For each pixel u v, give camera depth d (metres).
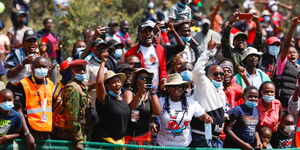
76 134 11.98
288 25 31.94
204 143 12.78
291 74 16.36
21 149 12.05
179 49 15.43
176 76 12.87
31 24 28.00
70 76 12.78
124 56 15.29
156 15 28.08
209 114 12.88
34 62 12.07
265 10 26.70
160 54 15.09
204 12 32.50
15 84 12.21
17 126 11.91
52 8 30.73
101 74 12.48
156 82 14.93
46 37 20.30
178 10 17.02
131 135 12.72
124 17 28.66
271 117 13.91
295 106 15.01
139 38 15.29
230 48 15.93
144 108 12.65
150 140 12.83
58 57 19.84
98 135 12.51
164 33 19.06
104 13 28.61
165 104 12.82
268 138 13.39
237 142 12.91
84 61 12.20
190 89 13.45
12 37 21.77
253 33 23.44
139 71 12.78
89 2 28.23
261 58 16.94
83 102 12.16
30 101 12.09
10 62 14.30
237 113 13.10
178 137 12.69
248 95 13.09
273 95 13.69
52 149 12.16
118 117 12.38
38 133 12.20
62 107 12.27
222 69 13.20
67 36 25.53
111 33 22.20
